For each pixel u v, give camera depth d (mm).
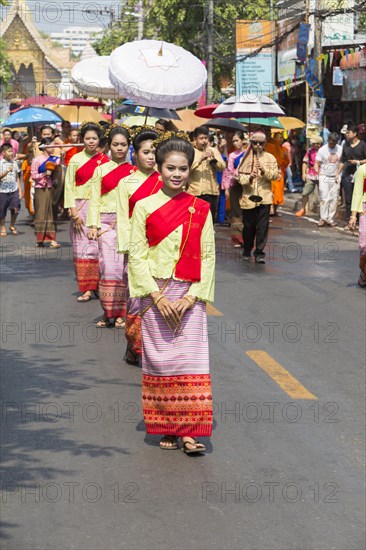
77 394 9219
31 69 92500
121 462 7484
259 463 7551
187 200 7680
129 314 10109
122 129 11781
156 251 7633
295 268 16906
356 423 8547
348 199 24328
